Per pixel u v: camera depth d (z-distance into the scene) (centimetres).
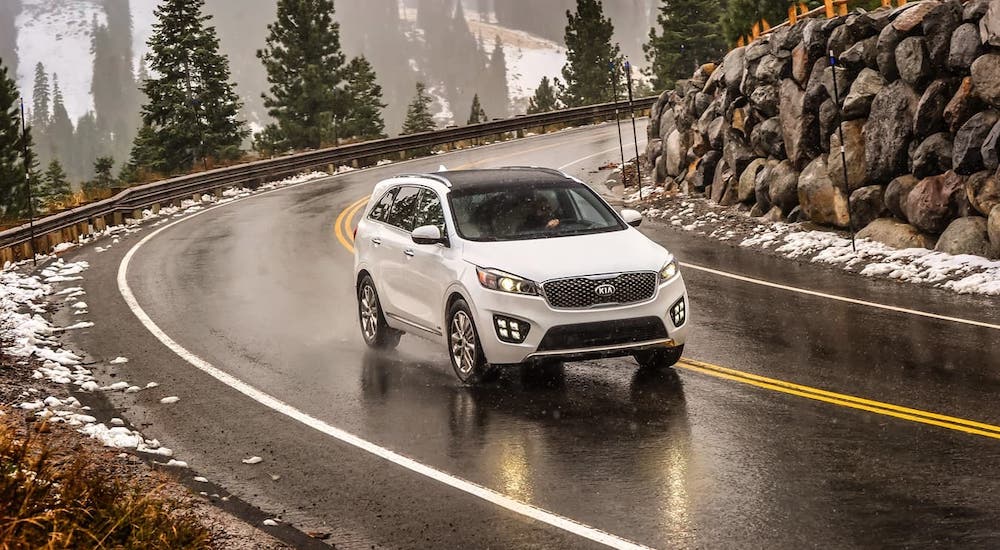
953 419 826
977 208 1523
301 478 755
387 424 880
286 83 6156
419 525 653
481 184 1082
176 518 615
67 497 587
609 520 645
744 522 630
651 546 602
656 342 955
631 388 960
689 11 6719
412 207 1122
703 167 2358
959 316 1228
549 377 1010
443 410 914
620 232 1027
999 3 1477
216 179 3266
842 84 1830
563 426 850
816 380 968
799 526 619
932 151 1603
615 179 2961
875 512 634
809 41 1906
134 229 2578
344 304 1458
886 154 1697
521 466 755
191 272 1795
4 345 1194
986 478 684
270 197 3102
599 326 933
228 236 2267
